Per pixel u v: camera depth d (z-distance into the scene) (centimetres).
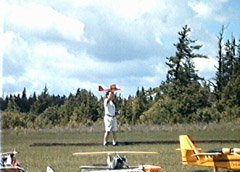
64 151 2970
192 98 5912
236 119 5475
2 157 2127
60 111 6100
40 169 2344
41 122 5422
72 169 2320
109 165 1995
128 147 3083
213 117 5638
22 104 5978
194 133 4238
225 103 5975
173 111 5759
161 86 6353
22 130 4672
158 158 2620
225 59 7112
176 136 3916
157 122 5606
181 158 2552
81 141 3556
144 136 3950
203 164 2330
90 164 2408
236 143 3303
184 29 7044
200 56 6956
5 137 3994
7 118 4800
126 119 5759
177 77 6856
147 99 6225
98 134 4388
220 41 7156
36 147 3216
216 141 3388
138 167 2003
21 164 2392
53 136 4250
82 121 5800
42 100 6350
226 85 6475
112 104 3159
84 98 6253
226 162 2297
